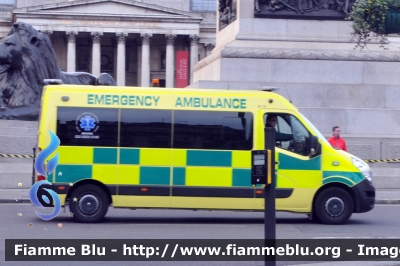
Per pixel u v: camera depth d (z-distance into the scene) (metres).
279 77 30.41
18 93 31.34
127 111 18.75
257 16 30.98
